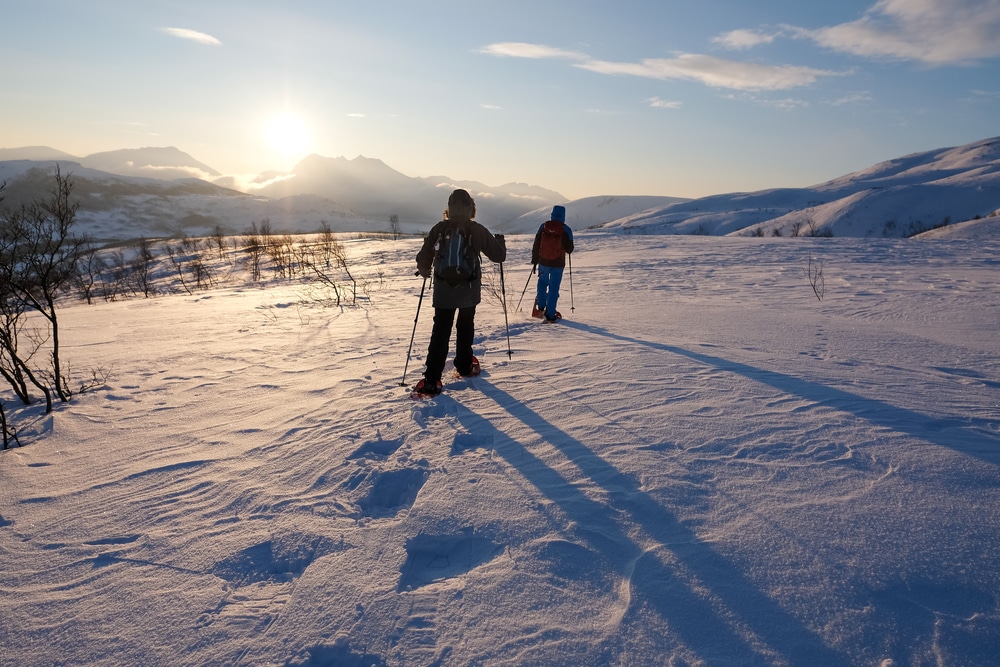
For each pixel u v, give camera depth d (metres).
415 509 2.63
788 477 2.73
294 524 2.63
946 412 3.52
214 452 3.58
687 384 4.16
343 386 4.73
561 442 3.28
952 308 7.77
